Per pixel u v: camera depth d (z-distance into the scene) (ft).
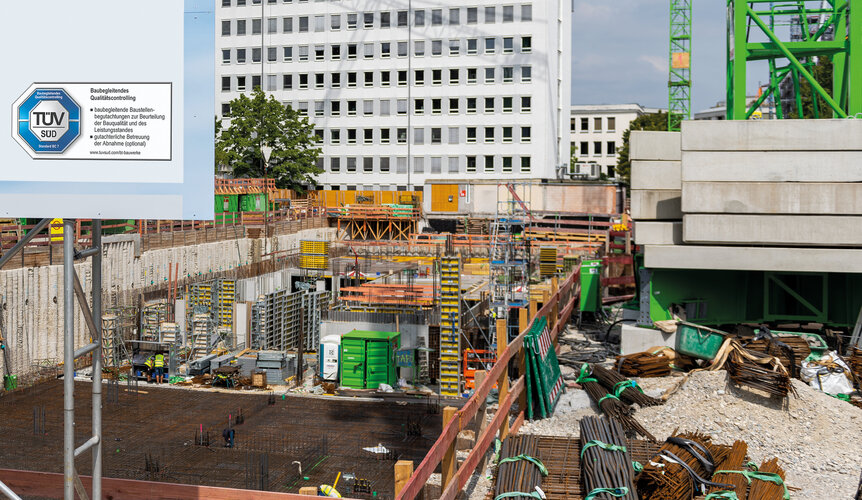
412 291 112.88
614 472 47.88
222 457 67.10
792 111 248.11
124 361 100.63
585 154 531.91
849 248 88.17
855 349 81.97
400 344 96.27
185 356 106.32
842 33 106.83
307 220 222.89
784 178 87.20
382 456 67.46
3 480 36.01
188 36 29.66
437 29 303.27
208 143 29.78
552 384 72.33
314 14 315.78
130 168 29.94
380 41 309.63
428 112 306.35
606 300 134.72
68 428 28.96
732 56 112.16
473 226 246.68
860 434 62.18
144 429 75.72
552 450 55.16
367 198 280.51
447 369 85.87
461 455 61.41
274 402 87.10
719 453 52.19
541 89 294.87
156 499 35.63
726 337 78.18
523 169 298.15
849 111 102.12
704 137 88.63
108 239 116.57
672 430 63.57
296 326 120.98
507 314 97.14
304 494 35.63
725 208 88.28
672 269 94.89
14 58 29.89
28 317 96.27
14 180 30.01
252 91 325.01
